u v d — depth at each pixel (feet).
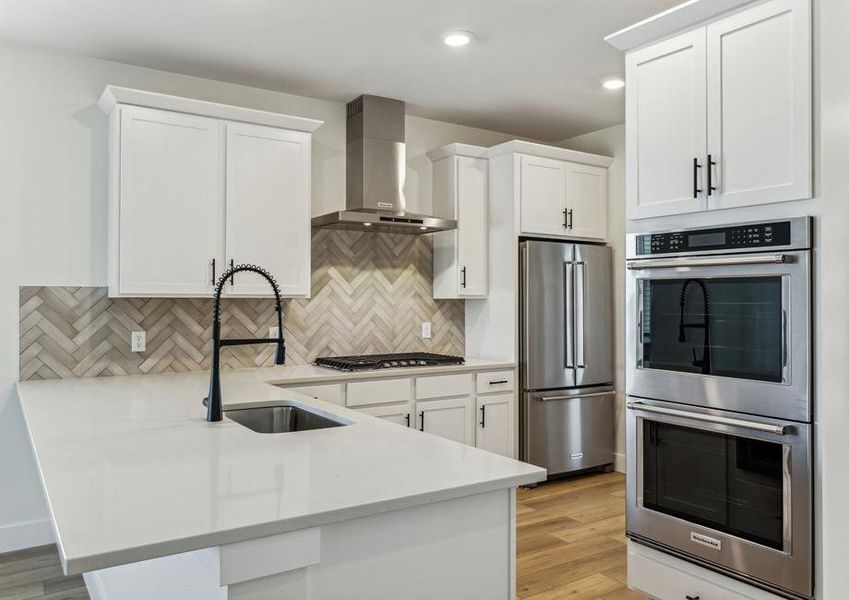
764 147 7.24
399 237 14.97
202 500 4.04
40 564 10.23
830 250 6.58
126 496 4.11
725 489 7.54
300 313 13.57
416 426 12.82
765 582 7.11
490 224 15.12
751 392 7.28
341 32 10.51
